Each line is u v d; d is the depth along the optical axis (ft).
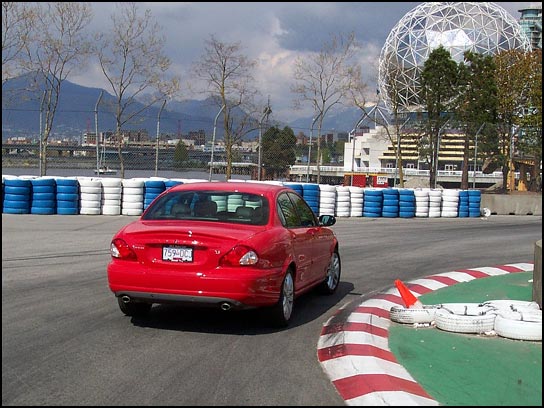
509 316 22.22
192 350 19.74
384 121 103.45
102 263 34.53
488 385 16.97
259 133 78.84
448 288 31.45
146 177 76.54
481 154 92.32
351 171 90.84
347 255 42.78
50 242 42.52
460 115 107.65
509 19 160.66
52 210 61.31
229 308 20.63
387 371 18.08
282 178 81.00
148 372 17.47
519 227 66.23
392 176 99.09
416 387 16.80
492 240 53.06
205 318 23.94
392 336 22.21
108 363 18.12
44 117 75.87
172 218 23.25
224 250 20.59
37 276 30.50
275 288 21.68
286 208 25.14
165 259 20.94
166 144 77.41
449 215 79.36
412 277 34.88
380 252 44.55
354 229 59.98
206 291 20.49
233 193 24.14
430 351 20.26
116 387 16.21
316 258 26.76
